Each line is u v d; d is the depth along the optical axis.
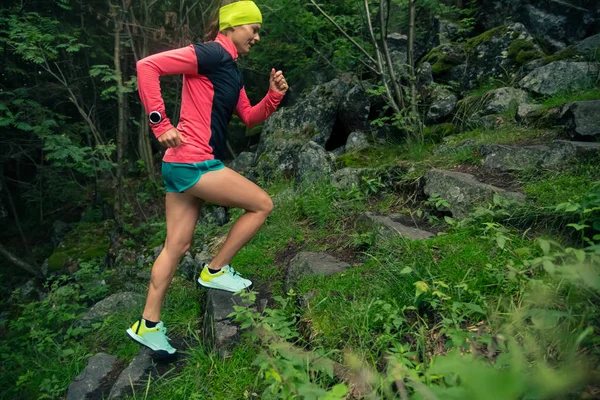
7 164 8.12
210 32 2.33
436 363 0.93
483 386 0.79
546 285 1.77
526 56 4.52
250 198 2.29
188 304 3.10
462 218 2.71
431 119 4.49
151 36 6.70
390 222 2.90
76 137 6.73
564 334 1.52
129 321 3.23
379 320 2.03
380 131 4.70
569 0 5.14
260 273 3.05
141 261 4.81
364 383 1.71
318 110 5.18
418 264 2.24
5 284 6.58
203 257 3.74
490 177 3.00
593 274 1.33
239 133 7.22
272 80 2.55
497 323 1.73
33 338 3.84
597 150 2.68
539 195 2.50
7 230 7.64
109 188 7.08
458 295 1.93
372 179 3.60
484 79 4.68
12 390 3.31
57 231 6.96
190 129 2.17
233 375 2.13
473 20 5.61
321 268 2.64
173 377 2.32
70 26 7.12
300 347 2.14
